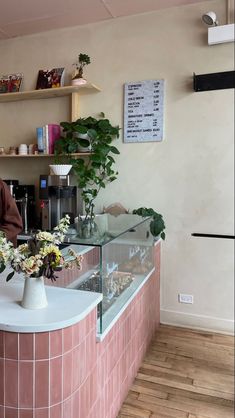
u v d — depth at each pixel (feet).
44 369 3.72
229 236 8.55
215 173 8.84
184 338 8.70
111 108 9.68
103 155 9.00
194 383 6.79
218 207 8.88
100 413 4.95
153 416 5.83
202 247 9.11
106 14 9.25
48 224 9.07
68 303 4.28
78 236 5.57
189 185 9.10
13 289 4.71
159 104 9.16
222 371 7.22
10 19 9.46
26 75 10.60
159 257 9.38
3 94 10.11
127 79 9.48
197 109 8.86
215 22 8.30
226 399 6.32
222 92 8.60
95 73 9.79
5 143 11.01
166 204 9.36
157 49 9.14
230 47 8.46
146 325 7.91
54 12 9.09
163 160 9.28
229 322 8.95
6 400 3.80
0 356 3.76
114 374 5.58
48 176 9.04
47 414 3.79
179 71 8.97
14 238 6.57
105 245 5.10
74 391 4.01
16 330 3.64
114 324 5.44
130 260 6.75
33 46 10.47
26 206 9.76
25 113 10.69
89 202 9.26
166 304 9.55
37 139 9.95
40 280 4.09
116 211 9.70
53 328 3.67
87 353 4.32
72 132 9.29
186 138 9.02
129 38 9.39
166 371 7.20
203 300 9.20
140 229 7.48
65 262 4.11
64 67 10.11
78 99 9.96
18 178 10.94
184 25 8.86
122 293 6.22
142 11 9.13
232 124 8.58
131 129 9.48
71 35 10.00
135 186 9.59
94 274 4.96
